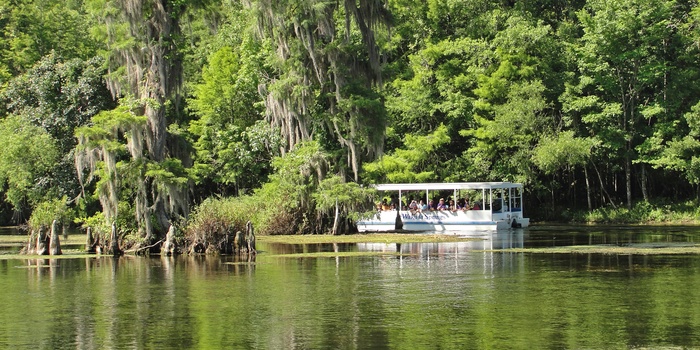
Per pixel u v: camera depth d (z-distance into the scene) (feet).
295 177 176.76
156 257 129.08
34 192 191.01
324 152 176.76
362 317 75.25
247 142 216.74
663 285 91.35
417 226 193.06
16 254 136.77
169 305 82.69
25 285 97.35
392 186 193.16
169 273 107.14
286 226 179.93
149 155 135.95
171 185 133.18
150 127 136.05
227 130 220.64
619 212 229.25
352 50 174.29
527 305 80.28
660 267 107.04
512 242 152.05
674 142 216.54
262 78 216.95
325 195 170.91
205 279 100.73
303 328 70.95
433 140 219.00
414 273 103.96
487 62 229.25
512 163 222.89
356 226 184.55
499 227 191.83
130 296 88.53
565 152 214.90
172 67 140.77
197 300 85.40
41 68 202.39
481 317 74.69
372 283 95.45
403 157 217.97
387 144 233.14
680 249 131.54
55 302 85.20
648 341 65.05
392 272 105.19
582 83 224.74
